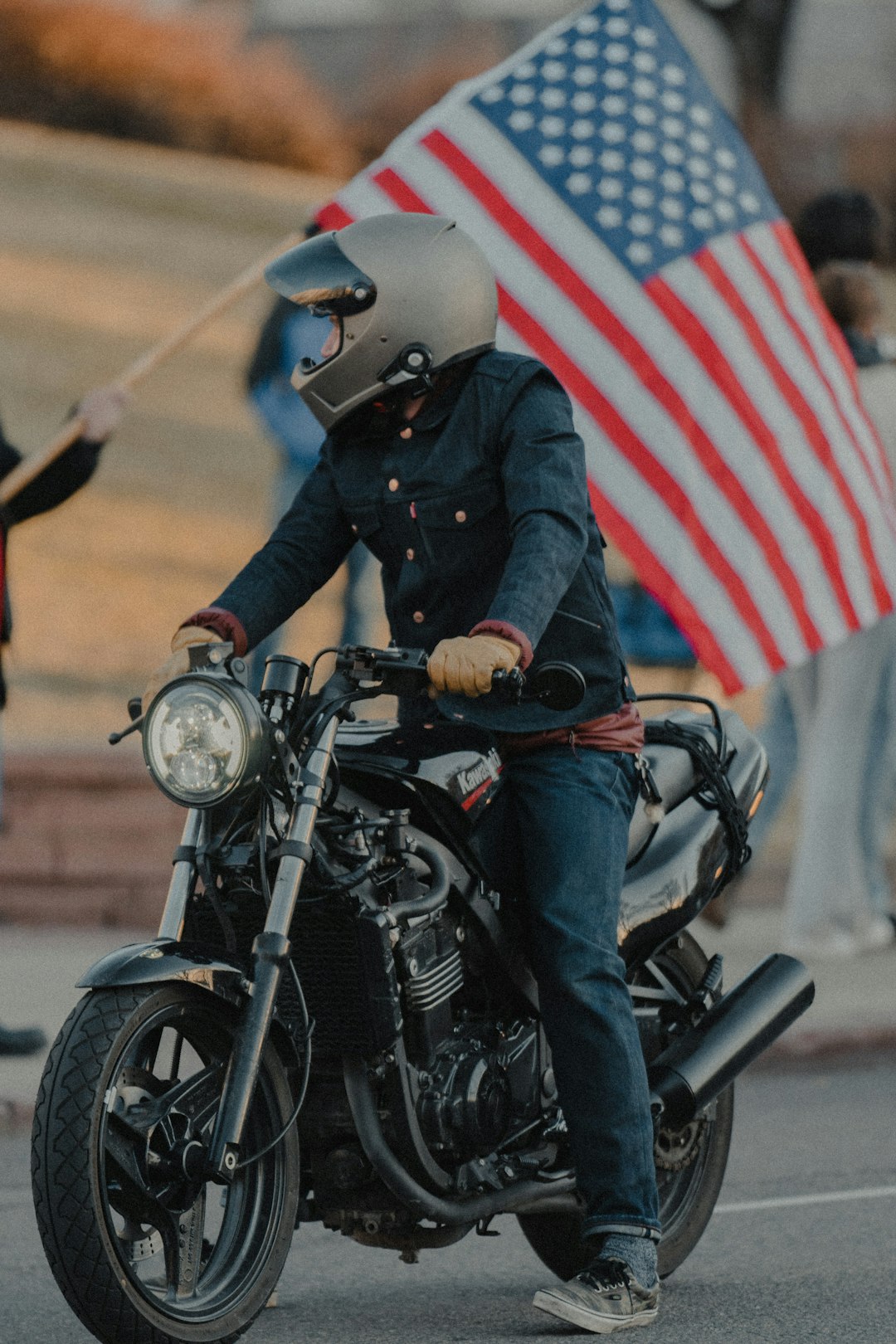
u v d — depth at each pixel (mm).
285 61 73000
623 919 12078
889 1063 20891
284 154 70625
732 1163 16344
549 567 10617
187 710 10047
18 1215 14812
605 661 11422
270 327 24859
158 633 37750
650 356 18781
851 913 24250
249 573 11672
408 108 73250
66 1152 9812
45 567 40094
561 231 18859
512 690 10156
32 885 26234
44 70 68250
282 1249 10656
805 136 75812
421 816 11055
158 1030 10555
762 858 30156
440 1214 10914
